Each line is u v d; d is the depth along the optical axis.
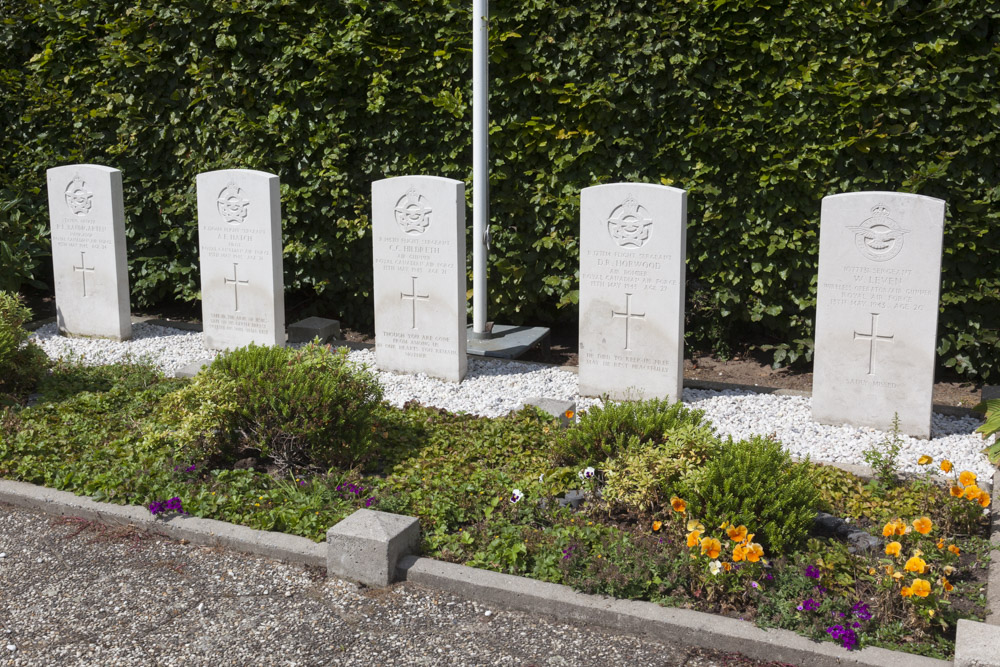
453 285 8.23
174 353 9.31
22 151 11.04
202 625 4.61
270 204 8.80
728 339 9.55
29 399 7.80
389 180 8.28
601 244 7.72
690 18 8.52
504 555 5.02
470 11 9.12
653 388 7.78
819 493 5.39
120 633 4.54
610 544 5.06
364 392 6.58
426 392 8.14
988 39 7.85
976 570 5.04
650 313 7.65
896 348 7.02
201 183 9.07
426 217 8.20
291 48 9.66
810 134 8.44
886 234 6.90
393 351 8.66
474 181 9.05
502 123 9.29
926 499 5.71
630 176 9.07
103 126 10.74
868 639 4.28
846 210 7.00
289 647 4.43
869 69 8.10
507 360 9.07
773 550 4.93
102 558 5.27
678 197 7.36
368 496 5.85
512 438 6.79
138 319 10.62
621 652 4.39
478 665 4.29
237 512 5.62
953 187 8.12
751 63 8.45
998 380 8.60
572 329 10.53
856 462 6.62
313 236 10.19
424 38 9.34
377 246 8.48
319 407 6.14
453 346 8.37
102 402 7.55
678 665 4.29
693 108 8.73
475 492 5.94
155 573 5.10
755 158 8.70
